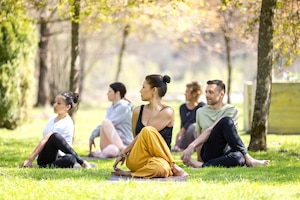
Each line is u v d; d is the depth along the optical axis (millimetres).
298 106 23672
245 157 14922
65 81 47094
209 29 32125
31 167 15180
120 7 20469
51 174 13492
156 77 13586
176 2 20656
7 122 26109
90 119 32906
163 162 12852
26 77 26703
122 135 18375
